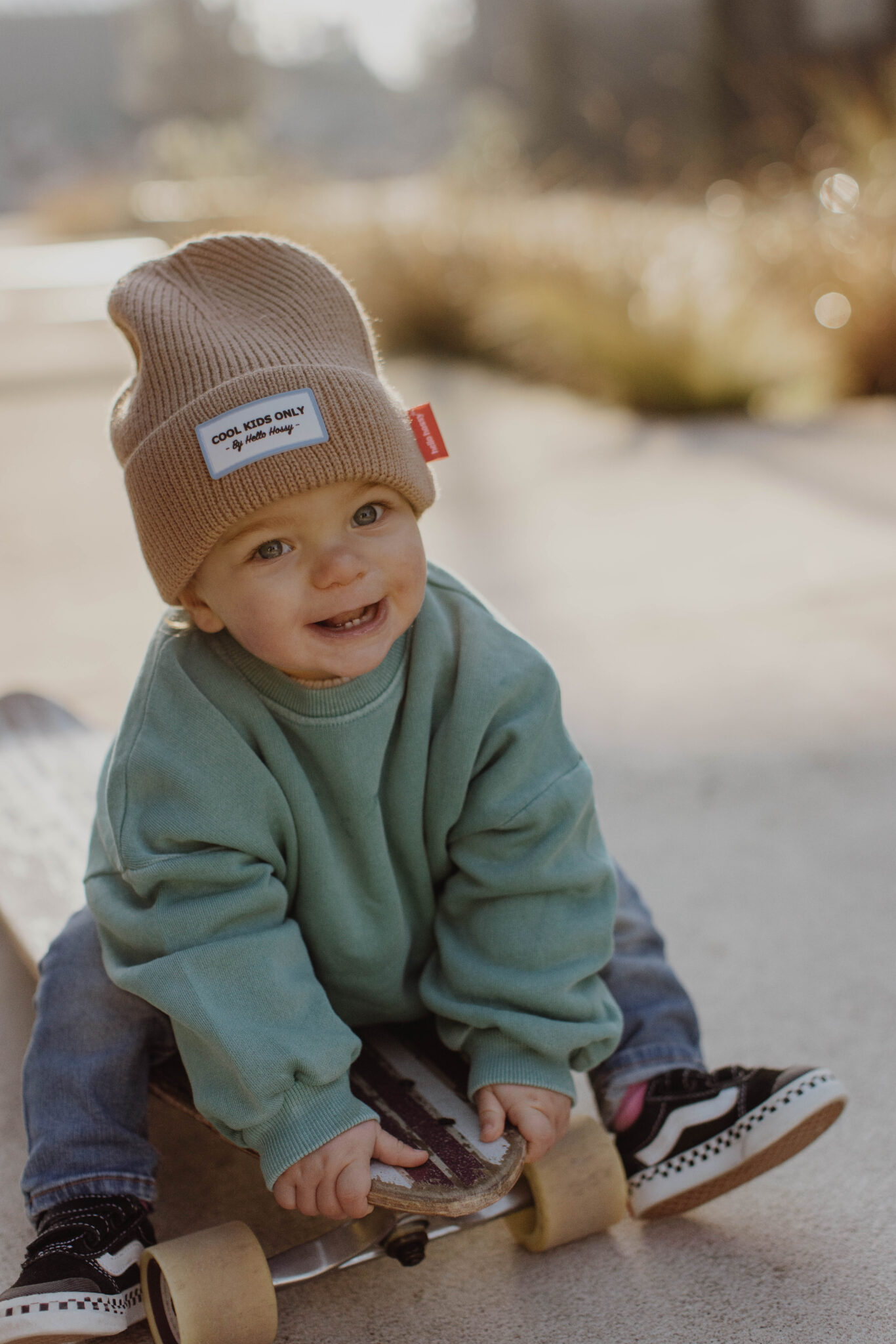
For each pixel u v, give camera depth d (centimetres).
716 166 1048
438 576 153
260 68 3769
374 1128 129
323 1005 134
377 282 865
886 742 267
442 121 3694
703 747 268
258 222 1046
